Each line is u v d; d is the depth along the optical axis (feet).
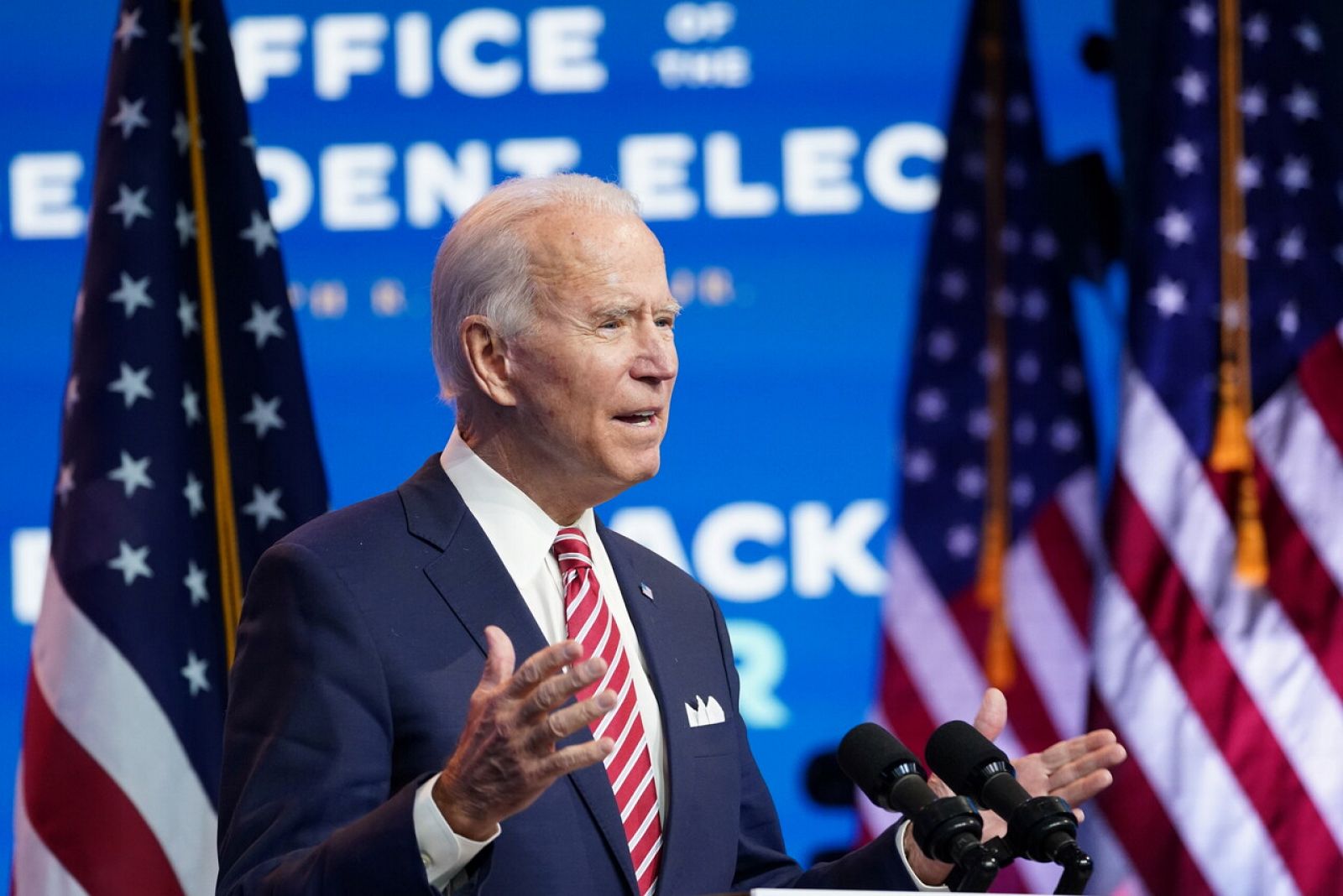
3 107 45.27
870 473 44.04
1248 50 42.29
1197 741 38.88
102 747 31.73
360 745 18.74
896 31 45.11
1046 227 44.93
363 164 44.93
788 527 43.88
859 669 43.45
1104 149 45.16
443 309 21.34
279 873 17.33
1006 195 44.96
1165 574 39.73
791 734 43.21
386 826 16.61
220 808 19.30
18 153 45.11
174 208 34.58
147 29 34.99
